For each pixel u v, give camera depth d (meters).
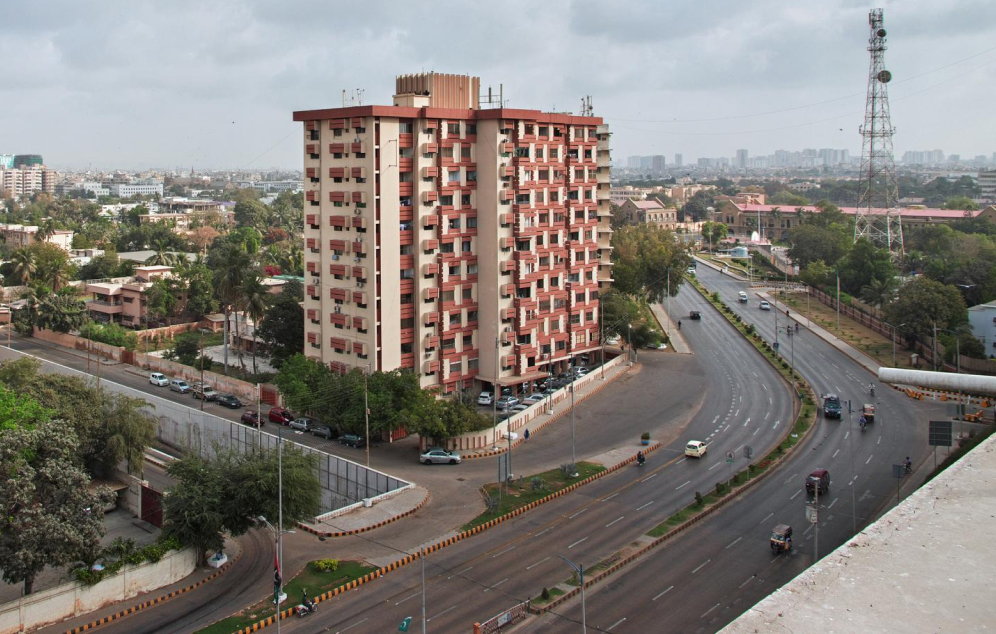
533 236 111.31
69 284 166.38
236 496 61.41
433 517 72.06
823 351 138.00
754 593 57.97
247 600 57.06
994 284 146.50
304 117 104.25
